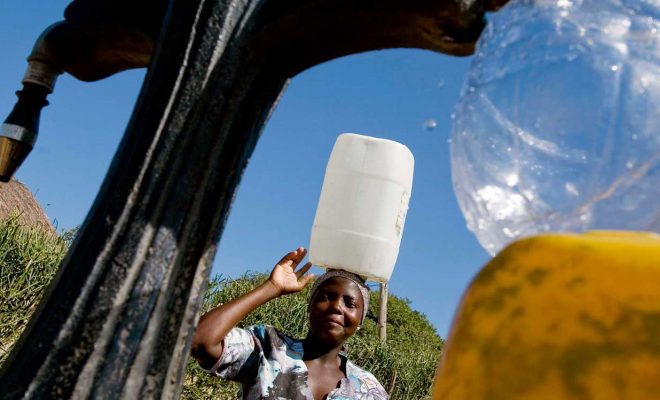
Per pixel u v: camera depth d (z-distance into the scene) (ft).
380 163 7.27
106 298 2.49
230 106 2.77
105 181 2.80
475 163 2.70
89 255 2.59
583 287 1.60
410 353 36.29
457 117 2.79
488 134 2.72
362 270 7.12
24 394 2.36
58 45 3.57
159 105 2.79
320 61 2.92
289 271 7.95
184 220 2.64
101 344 2.44
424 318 59.06
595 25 2.71
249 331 7.77
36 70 3.64
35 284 16.20
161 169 2.68
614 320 1.52
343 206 7.25
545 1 2.77
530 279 1.72
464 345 1.77
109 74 3.73
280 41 2.77
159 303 2.54
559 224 2.47
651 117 2.55
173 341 2.55
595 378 1.46
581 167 2.54
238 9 2.82
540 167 2.60
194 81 2.77
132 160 2.73
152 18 3.29
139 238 2.58
